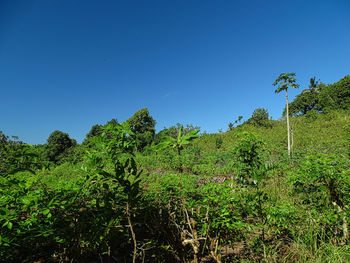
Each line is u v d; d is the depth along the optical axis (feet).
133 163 5.46
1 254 6.02
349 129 67.26
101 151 5.57
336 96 119.34
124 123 5.46
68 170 33.86
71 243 5.59
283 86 42.14
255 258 7.90
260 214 7.83
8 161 6.77
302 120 107.55
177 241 6.03
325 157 8.25
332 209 8.20
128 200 5.48
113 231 5.47
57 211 7.16
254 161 7.48
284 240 8.95
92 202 7.52
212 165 37.17
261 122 106.11
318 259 7.17
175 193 8.29
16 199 6.45
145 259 7.42
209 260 7.61
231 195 8.41
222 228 7.90
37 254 7.16
